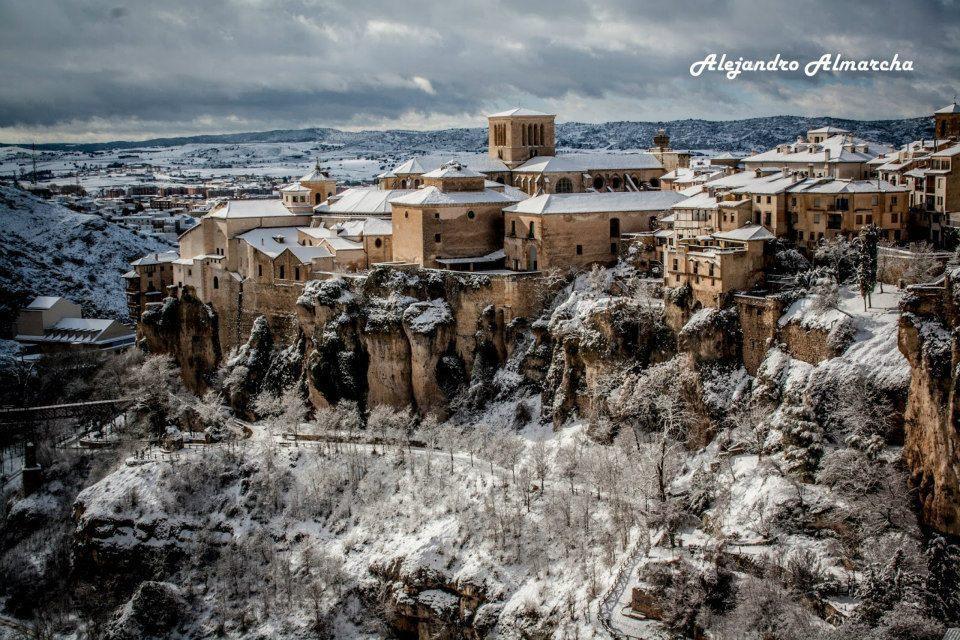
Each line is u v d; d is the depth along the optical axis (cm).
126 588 19638
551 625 14912
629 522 16025
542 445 18488
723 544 14400
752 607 12912
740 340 18162
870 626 12369
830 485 14788
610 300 19738
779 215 19675
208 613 18275
